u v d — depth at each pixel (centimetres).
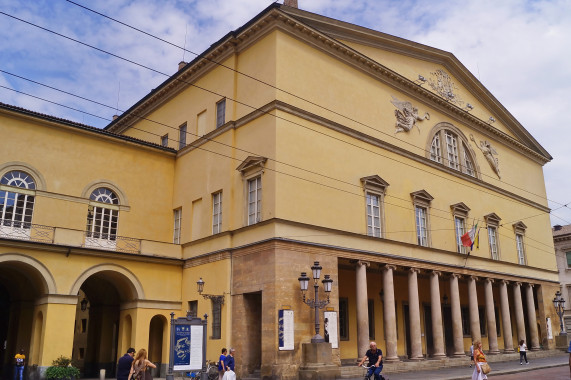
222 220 2523
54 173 2520
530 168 4397
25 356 2502
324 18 2619
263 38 2512
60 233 2350
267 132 2347
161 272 2659
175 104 3128
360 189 2619
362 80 2828
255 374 2217
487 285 3375
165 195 2919
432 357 3123
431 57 3434
